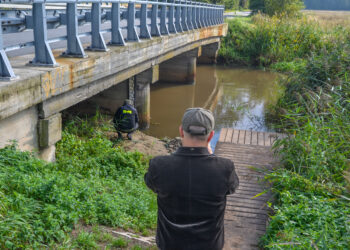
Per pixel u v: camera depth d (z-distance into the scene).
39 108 6.17
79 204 4.67
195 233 2.13
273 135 10.30
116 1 8.80
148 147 10.41
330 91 10.46
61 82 6.38
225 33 27.08
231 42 28.73
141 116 12.84
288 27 28.09
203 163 2.15
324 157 6.42
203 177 2.12
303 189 5.93
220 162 2.18
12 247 3.40
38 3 5.90
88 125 10.34
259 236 5.38
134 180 7.43
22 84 5.27
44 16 6.08
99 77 7.93
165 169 2.15
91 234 4.09
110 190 6.26
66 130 9.27
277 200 6.16
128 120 10.32
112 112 12.41
